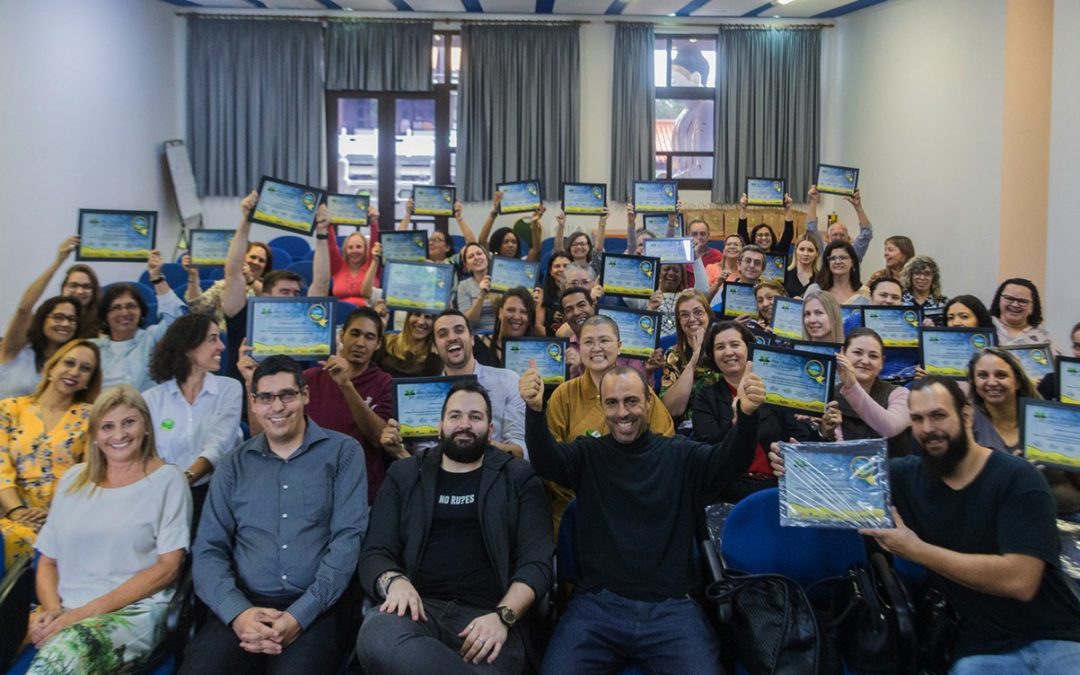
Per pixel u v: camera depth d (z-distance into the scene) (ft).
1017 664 7.74
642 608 8.80
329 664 8.46
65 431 10.95
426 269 14.40
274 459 9.38
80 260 15.64
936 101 26.94
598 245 22.62
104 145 27.71
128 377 13.16
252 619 8.40
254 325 11.40
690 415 12.64
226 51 32.17
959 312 15.52
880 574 8.81
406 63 32.48
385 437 10.52
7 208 23.26
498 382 12.07
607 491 9.31
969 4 25.41
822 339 13.33
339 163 33.04
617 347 11.15
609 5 30.83
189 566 9.47
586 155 33.19
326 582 8.80
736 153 32.81
